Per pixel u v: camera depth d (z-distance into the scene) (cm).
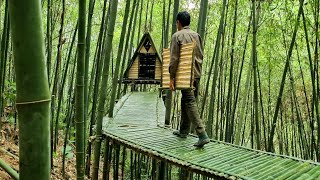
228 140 698
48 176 103
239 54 902
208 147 384
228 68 1076
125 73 883
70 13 786
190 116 380
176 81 388
